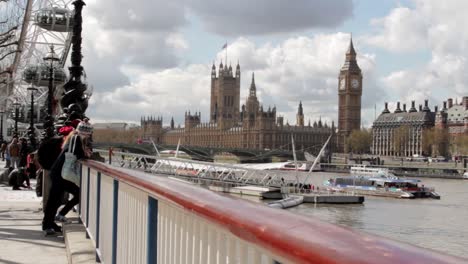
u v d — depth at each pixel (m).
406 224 72.94
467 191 132.00
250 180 101.31
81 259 9.79
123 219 7.48
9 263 10.54
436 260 1.64
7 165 41.88
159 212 5.22
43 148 13.77
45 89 82.12
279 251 2.14
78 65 17.61
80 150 13.32
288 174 173.38
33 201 22.58
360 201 93.62
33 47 62.59
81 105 17.61
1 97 76.44
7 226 15.18
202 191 3.76
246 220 2.56
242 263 2.77
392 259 1.68
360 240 1.90
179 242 4.37
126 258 7.19
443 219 77.94
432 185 153.12
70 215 16.34
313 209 85.12
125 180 6.53
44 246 12.32
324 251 1.85
